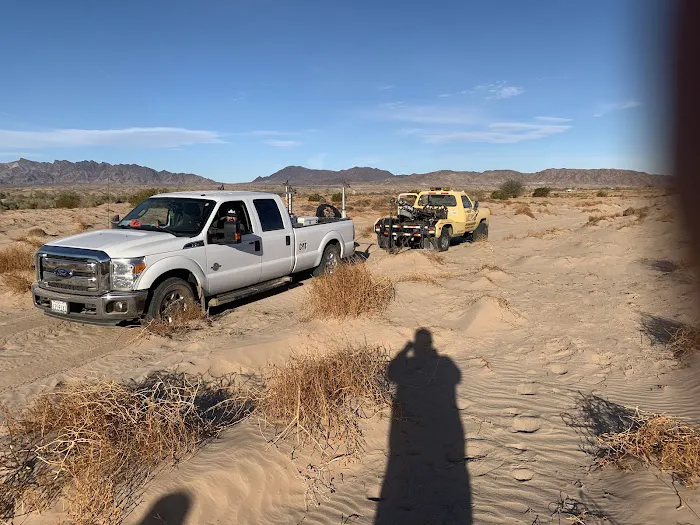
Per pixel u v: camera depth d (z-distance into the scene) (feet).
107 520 10.11
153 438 12.25
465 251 53.72
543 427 15.21
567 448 13.97
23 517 10.30
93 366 19.27
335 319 24.91
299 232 32.24
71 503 10.44
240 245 27.76
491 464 13.29
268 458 12.68
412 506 11.62
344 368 16.07
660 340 22.68
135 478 11.39
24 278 34.09
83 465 10.82
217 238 26.40
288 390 14.67
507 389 18.07
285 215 31.42
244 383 17.75
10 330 24.70
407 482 12.55
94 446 11.29
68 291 22.80
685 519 10.28
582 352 21.65
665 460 12.35
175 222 26.86
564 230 68.74
